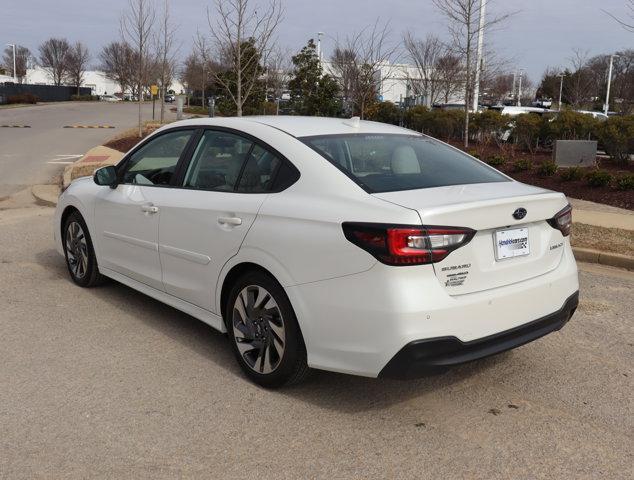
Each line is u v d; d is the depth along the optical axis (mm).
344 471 3119
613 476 3123
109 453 3242
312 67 24453
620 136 14445
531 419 3674
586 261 7609
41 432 3434
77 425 3514
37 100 66188
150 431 3463
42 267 6770
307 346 3645
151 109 53000
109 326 5066
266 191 4000
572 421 3662
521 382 4172
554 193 3930
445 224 3332
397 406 3801
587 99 42906
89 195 5691
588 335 5082
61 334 4875
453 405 3828
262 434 3455
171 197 4660
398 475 3092
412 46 28812
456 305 3338
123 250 5273
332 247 3471
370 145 4219
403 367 3275
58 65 91625
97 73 106062
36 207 10789
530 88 54500
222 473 3088
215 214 4219
